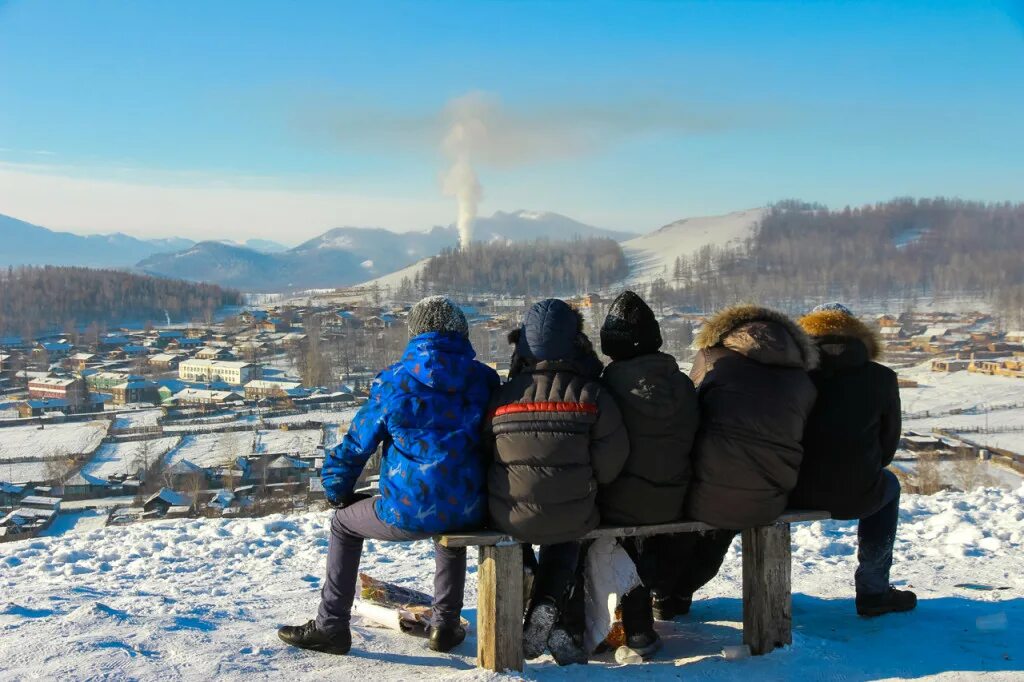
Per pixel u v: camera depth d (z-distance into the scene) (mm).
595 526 3527
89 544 7047
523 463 3350
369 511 3572
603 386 3520
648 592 3883
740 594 5000
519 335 3605
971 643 3822
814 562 5828
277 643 3783
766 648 3693
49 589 5262
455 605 3783
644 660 3711
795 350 3742
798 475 3957
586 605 3762
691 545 4344
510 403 3414
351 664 3533
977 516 7004
